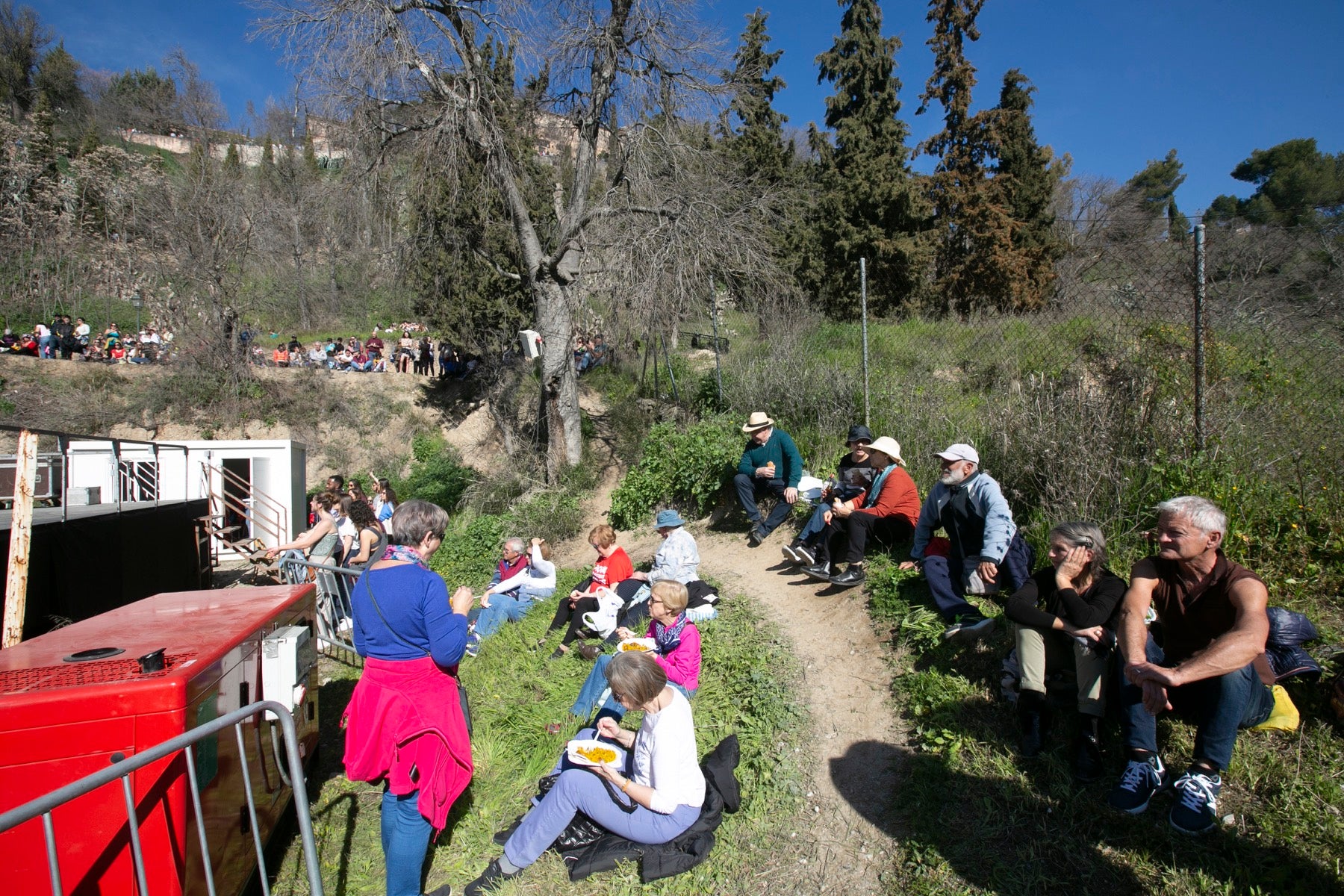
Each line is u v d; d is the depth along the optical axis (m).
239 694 3.37
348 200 15.70
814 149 25.09
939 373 9.34
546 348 14.88
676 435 10.93
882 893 3.22
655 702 3.43
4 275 31.02
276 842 4.00
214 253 25.45
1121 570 4.75
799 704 4.63
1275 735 3.41
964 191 23.98
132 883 2.60
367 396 26.30
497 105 14.94
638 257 13.43
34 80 46.34
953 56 25.33
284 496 14.10
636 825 3.46
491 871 3.58
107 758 2.60
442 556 11.84
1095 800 3.32
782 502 8.20
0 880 2.52
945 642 4.71
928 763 3.79
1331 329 5.71
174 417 24.36
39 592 5.42
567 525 11.98
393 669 3.31
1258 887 2.79
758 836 3.61
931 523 5.20
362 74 13.21
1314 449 5.04
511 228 17.98
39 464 9.70
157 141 50.41
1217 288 5.95
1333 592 4.17
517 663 6.12
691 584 6.18
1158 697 3.02
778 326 12.78
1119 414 5.71
